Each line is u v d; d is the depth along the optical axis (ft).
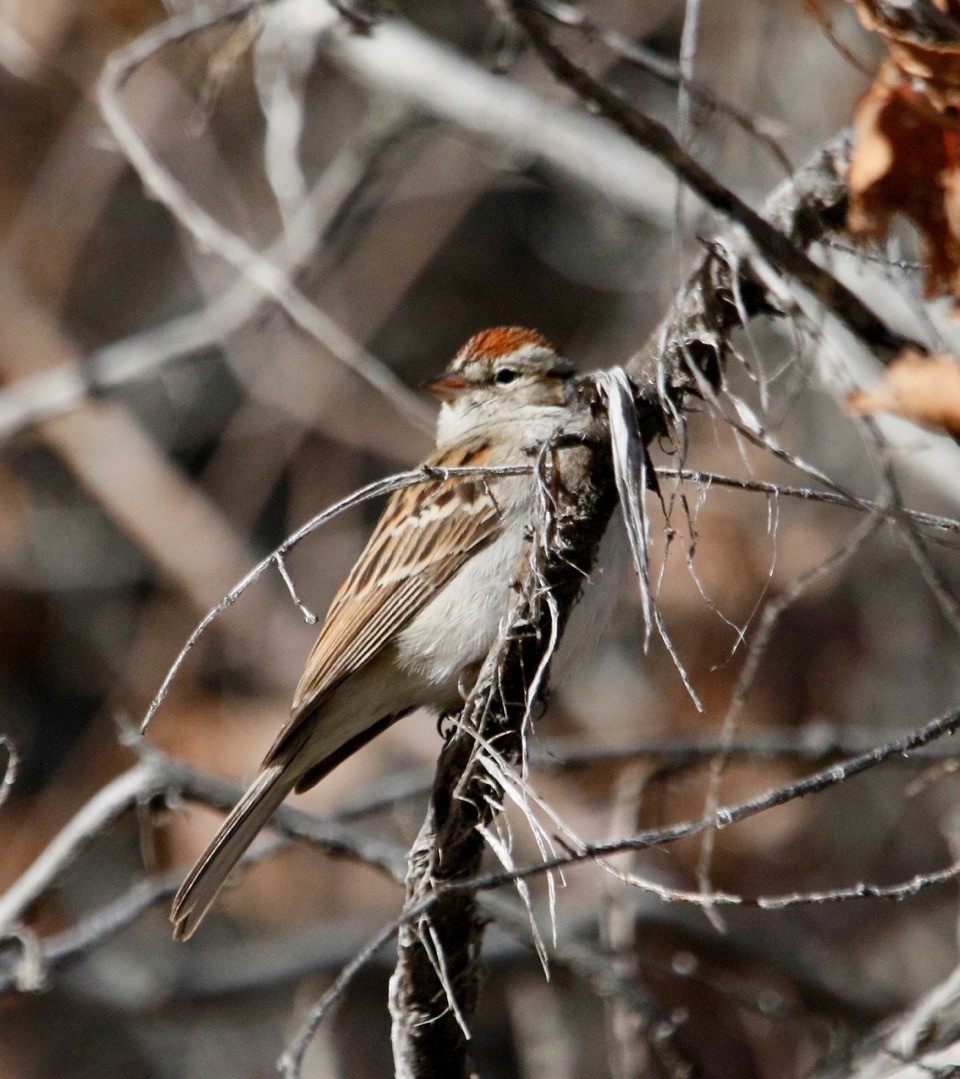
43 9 41.14
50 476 51.57
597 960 27.94
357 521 49.62
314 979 38.29
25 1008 44.88
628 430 18.39
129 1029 45.34
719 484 18.63
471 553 27.09
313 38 35.22
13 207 49.06
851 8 37.52
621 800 30.30
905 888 18.07
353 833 28.66
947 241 18.30
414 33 39.19
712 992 37.22
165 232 51.60
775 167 39.52
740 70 41.09
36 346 49.01
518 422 29.30
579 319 49.42
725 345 18.98
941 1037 23.65
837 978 37.50
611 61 39.06
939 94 17.93
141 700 46.39
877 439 17.62
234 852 26.02
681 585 40.09
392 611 27.30
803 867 40.63
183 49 42.45
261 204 46.60
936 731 18.13
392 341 49.67
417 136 40.73
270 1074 44.83
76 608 50.06
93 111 47.11
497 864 37.09
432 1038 21.34
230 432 49.49
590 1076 38.06
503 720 20.57
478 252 50.31
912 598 42.09
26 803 46.57
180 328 42.88
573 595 20.03
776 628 40.19
